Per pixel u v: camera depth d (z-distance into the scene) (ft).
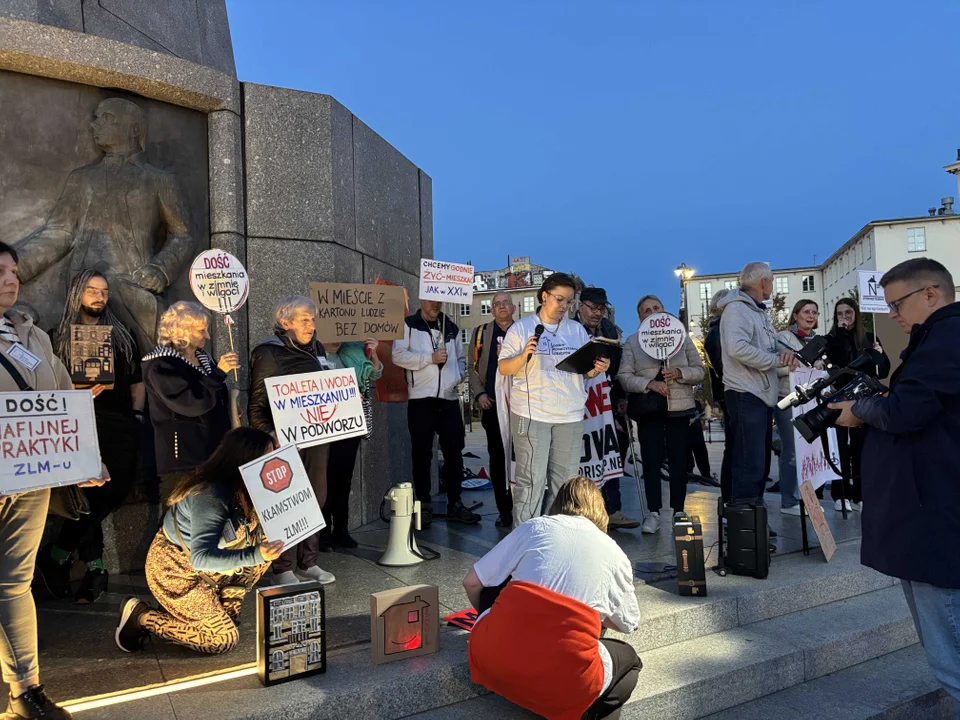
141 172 14.47
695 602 12.06
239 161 15.94
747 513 13.48
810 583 13.33
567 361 12.78
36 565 12.32
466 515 18.03
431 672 9.27
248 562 9.43
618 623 9.04
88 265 13.84
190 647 9.77
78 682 8.93
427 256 23.93
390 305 15.92
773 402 15.07
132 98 14.69
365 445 18.34
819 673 11.53
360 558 14.67
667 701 9.82
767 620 12.65
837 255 182.09
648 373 17.39
